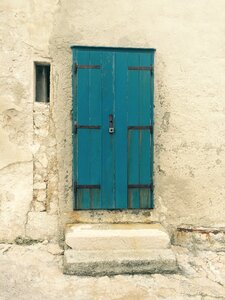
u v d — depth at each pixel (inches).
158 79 168.2
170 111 169.5
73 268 142.3
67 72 163.8
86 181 162.1
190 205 171.6
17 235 162.1
